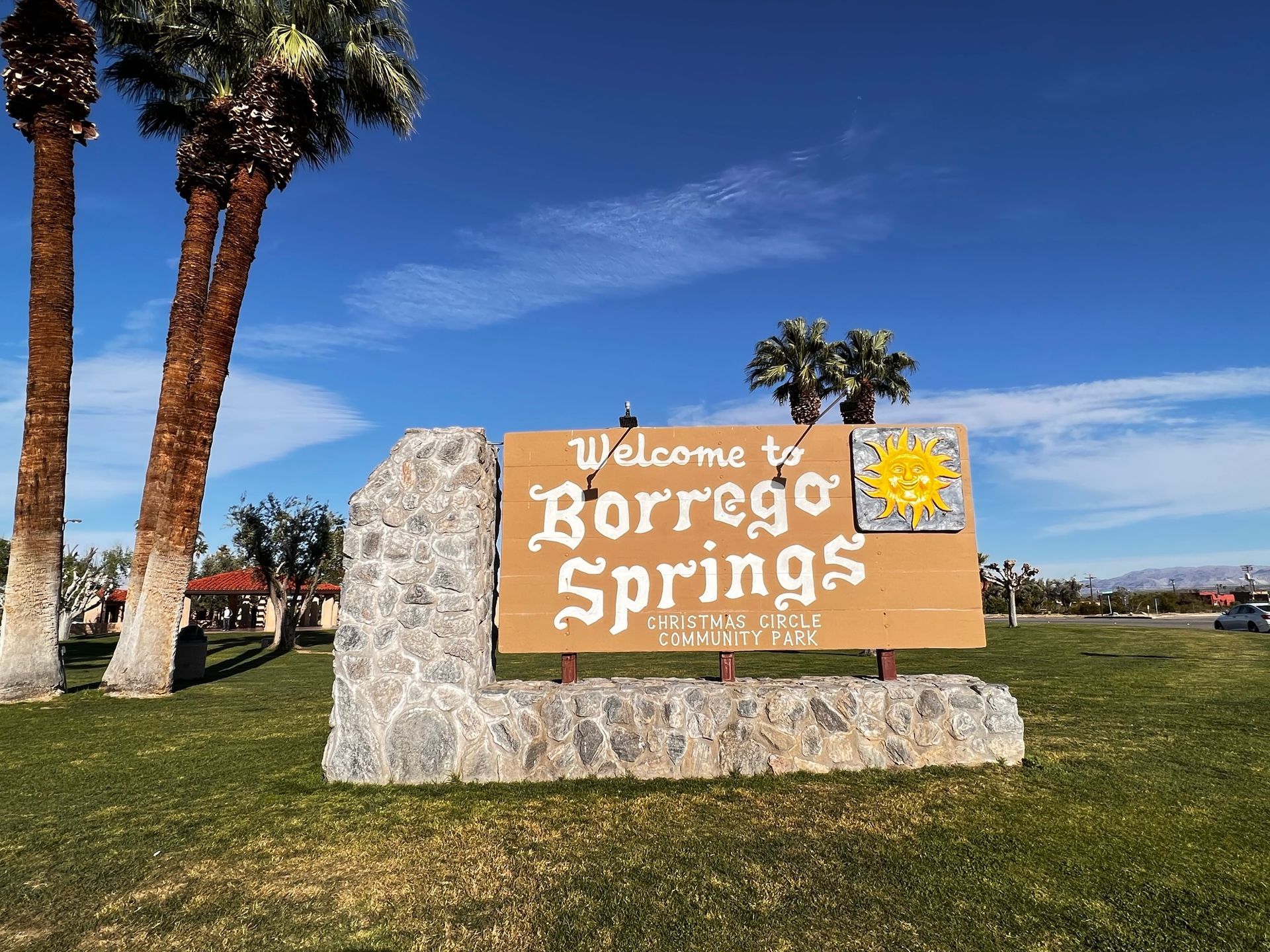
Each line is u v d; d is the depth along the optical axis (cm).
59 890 420
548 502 721
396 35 1598
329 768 628
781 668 1506
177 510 1271
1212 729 795
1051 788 577
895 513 713
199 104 1645
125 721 964
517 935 364
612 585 703
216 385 1327
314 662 1953
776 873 429
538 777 620
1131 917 373
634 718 634
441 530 662
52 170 1245
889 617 699
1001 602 5716
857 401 2641
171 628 1245
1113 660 1549
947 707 653
